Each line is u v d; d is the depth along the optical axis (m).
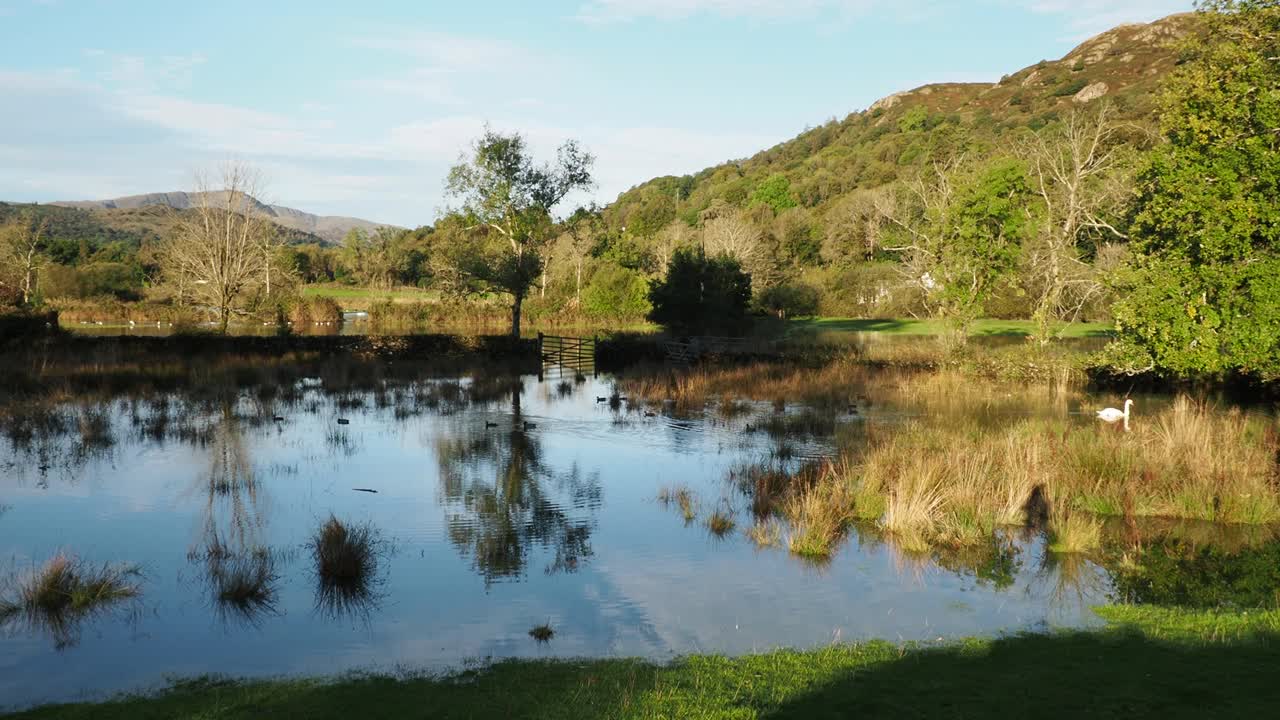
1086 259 37.41
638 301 56.94
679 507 13.31
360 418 21.70
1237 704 5.60
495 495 14.06
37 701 6.67
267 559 10.70
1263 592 9.42
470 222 43.62
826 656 7.30
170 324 52.75
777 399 24.20
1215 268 17.39
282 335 38.50
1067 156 33.69
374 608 9.01
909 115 146.25
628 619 8.66
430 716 5.95
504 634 8.29
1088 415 21.11
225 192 40.78
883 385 26.97
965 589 9.68
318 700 6.38
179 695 6.63
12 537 11.56
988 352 31.53
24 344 31.80
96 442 18.03
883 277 67.38
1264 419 18.16
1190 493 12.84
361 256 92.44
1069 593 9.47
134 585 9.66
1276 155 16.58
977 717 5.57
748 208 111.56
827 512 12.23
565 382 29.83
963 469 13.97
